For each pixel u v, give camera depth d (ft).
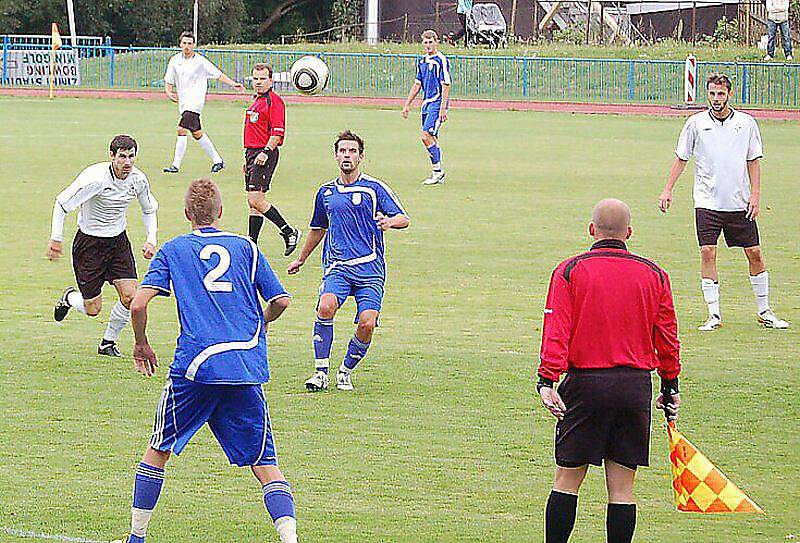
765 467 65.36
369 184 80.28
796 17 457.27
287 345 91.76
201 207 54.29
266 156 128.06
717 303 99.55
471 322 99.86
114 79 419.95
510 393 79.46
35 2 552.00
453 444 68.64
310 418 73.31
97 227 85.87
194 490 60.70
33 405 74.95
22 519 55.83
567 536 52.03
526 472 64.08
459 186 179.73
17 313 100.53
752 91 378.32
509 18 518.37
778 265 125.49
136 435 69.36
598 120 311.88
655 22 530.68
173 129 258.37
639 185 184.03
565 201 166.30
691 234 142.20
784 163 214.28
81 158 200.75
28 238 132.98
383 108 342.03
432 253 128.98
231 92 378.32
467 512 57.93
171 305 105.50
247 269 53.42
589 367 51.13
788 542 54.54
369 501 59.26
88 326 96.99
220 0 578.25
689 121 99.76
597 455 51.29
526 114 328.49
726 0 489.26
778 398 78.79
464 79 403.13
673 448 51.75
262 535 54.60
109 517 56.29
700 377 83.82
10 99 345.92
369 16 535.60
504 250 131.13
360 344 79.10
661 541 54.60
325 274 81.05
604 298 51.16
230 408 51.93
